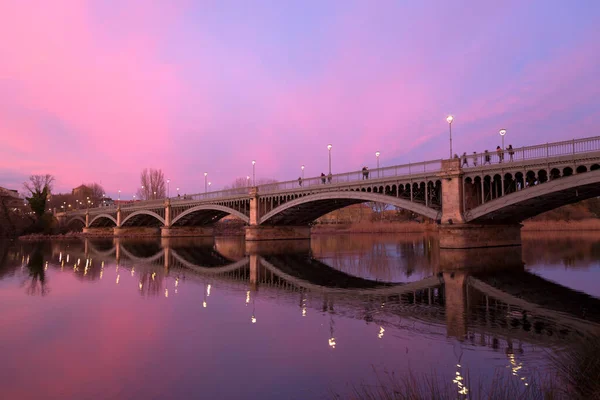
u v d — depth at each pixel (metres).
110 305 18.41
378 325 14.32
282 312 16.61
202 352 11.71
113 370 10.46
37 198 100.19
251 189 63.88
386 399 8.18
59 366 10.80
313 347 11.98
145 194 126.19
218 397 8.83
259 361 10.91
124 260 40.72
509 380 9.12
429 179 39.59
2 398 8.92
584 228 77.75
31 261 39.56
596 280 23.98
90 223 114.56
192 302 18.95
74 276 28.66
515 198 32.84
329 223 114.38
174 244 67.62
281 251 49.03
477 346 11.83
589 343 10.20
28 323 15.23
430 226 94.25
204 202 75.50
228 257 43.12
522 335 12.87
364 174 47.19
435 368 10.13
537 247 44.97
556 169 31.64
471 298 19.11
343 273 29.39
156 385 9.52
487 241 39.94
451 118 39.22
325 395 8.76
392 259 38.19
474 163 36.69
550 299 18.67
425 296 19.81
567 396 7.51
